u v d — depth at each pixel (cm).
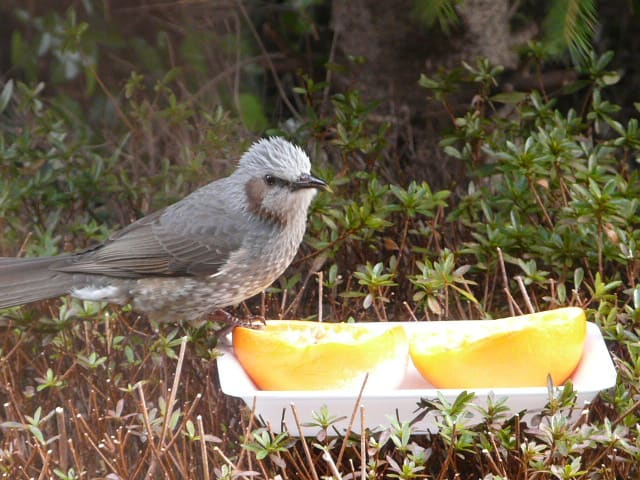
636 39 1642
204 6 1599
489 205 1115
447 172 1334
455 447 785
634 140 1148
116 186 1242
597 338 876
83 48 1540
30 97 1352
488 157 1316
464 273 1038
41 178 1222
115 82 1606
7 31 1695
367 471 834
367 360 827
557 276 1078
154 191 1270
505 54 1421
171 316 1047
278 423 816
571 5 941
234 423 962
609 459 887
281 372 830
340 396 793
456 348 827
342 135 1205
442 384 834
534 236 1058
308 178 1008
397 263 1074
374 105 1284
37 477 901
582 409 825
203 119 1441
